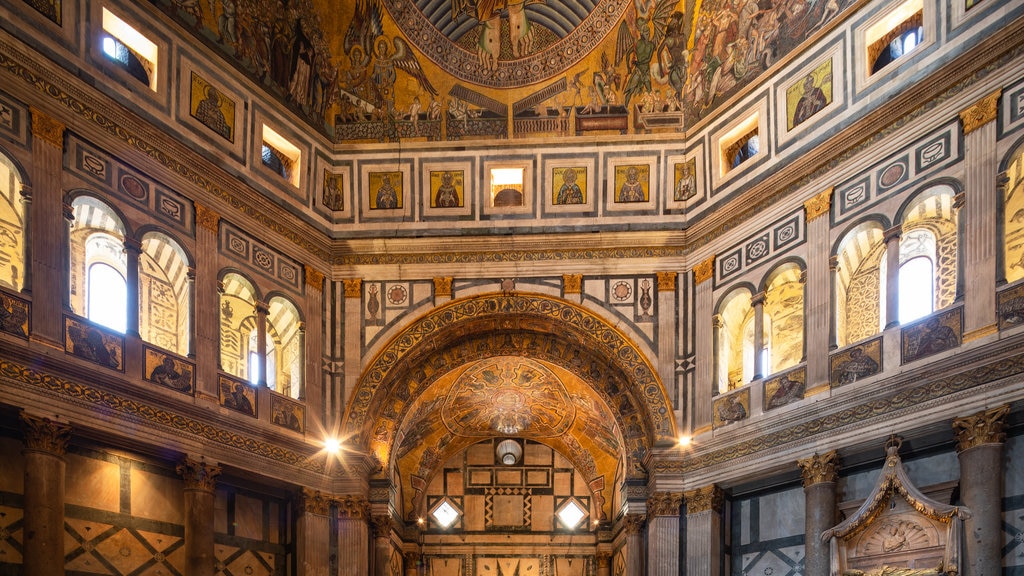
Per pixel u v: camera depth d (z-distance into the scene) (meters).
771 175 24.44
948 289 20.64
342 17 28.94
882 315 21.95
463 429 39.06
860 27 22.48
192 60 23.56
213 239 23.59
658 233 27.73
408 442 37.62
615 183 28.30
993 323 17.95
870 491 20.77
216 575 23.06
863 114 21.94
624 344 27.42
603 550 39.22
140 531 20.89
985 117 18.77
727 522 25.00
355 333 27.91
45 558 17.69
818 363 22.11
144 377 20.80
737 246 25.75
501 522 40.38
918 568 18.81
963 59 19.31
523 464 40.88
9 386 17.67
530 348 29.02
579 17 28.86
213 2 24.42
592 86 28.81
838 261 22.30
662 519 25.62
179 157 22.78
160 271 23.33
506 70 29.20
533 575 39.84
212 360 22.91
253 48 25.78
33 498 17.78
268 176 25.92
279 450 24.75
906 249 21.84
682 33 28.38
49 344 18.52
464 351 29.06
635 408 27.80
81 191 19.95
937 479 19.23
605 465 39.66
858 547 20.28
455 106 29.05
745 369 26.08
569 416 37.38
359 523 26.34
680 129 28.30
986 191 18.53
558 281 28.09
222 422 22.83
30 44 19.11
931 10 20.52
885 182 21.23
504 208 28.53
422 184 28.69
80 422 19.00
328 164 28.58
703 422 25.77
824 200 22.78
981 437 17.70
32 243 18.59
